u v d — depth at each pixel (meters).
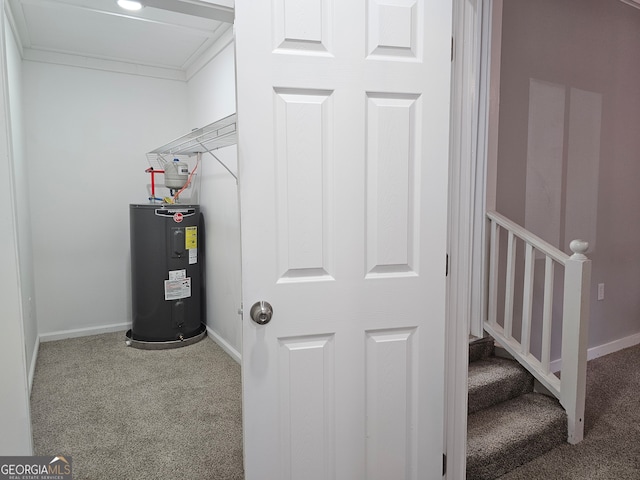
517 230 2.48
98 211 3.94
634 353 3.46
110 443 2.25
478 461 1.92
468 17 1.58
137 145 4.05
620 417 2.48
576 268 2.18
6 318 1.20
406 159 1.49
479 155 2.61
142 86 4.04
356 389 1.51
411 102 1.48
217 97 3.49
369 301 1.50
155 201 3.97
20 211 2.96
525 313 2.48
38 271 3.72
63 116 3.72
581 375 2.21
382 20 1.43
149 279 3.64
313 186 1.41
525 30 2.77
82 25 3.12
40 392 2.84
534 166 2.90
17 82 3.16
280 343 1.43
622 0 3.19
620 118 3.33
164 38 3.35
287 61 1.35
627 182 3.43
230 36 3.17
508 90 2.73
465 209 1.64
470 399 2.26
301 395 1.46
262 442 1.43
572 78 3.03
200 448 2.21
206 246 3.97
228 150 3.36
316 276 1.45
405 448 1.59
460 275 1.65
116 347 3.68
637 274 3.60
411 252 1.53
